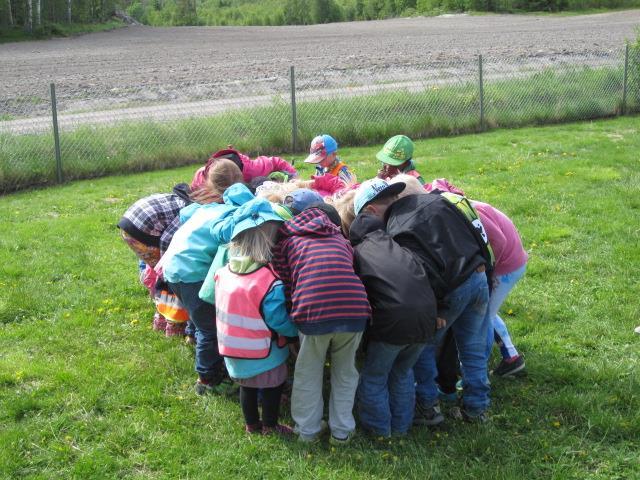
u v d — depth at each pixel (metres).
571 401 4.38
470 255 3.87
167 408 4.55
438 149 12.66
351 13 81.31
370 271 3.81
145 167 12.40
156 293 5.37
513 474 3.75
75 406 4.54
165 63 27.58
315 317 3.70
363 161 12.22
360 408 4.17
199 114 14.56
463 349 4.25
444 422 4.36
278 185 4.88
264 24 81.94
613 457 3.91
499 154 11.91
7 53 33.88
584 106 15.41
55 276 6.91
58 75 23.91
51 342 5.48
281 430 4.25
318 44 35.84
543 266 6.62
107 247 7.84
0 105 17.33
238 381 4.11
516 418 4.33
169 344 5.44
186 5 83.88
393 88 16.09
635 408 4.34
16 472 3.92
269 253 3.99
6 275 6.91
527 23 46.84
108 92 19.27
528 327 5.51
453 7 67.50
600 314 5.66
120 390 4.74
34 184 11.54
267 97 16.81
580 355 5.07
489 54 25.00
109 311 6.07
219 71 23.62
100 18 59.34
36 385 4.81
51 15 50.75
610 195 8.92
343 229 4.50
